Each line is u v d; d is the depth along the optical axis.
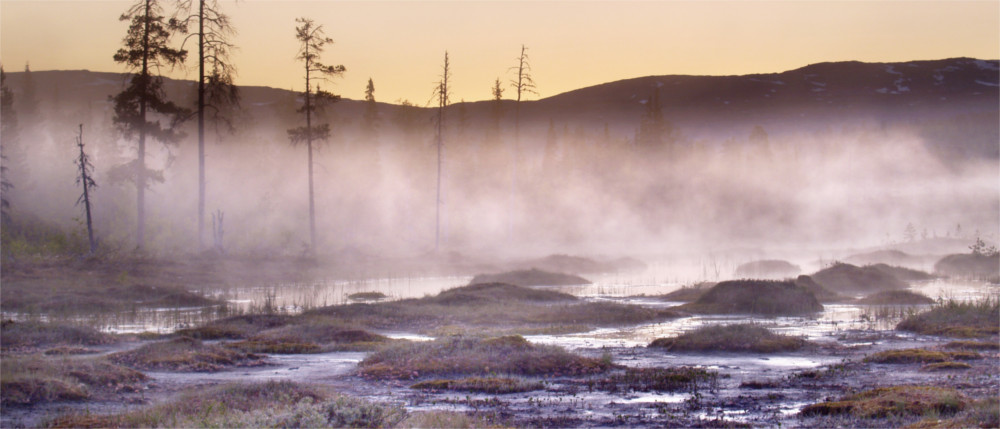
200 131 52.94
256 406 13.59
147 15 51.25
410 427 11.51
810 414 13.38
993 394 14.62
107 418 12.88
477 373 17.95
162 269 45.88
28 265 42.66
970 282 47.31
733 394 15.47
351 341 23.69
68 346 21.58
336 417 11.26
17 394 14.29
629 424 12.83
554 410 14.02
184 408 13.40
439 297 33.94
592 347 22.62
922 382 16.34
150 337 23.95
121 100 51.34
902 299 34.97
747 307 32.38
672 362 19.77
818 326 27.38
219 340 24.39
